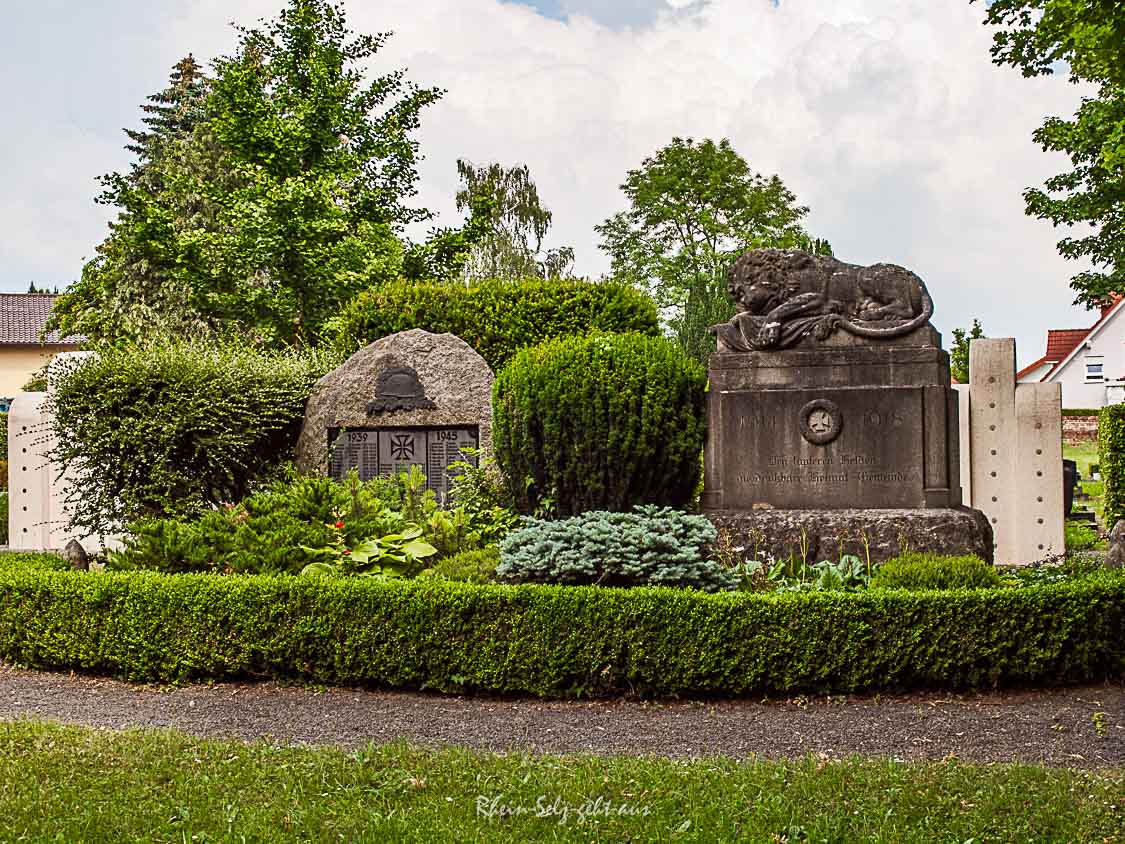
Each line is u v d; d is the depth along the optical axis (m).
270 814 5.28
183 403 13.40
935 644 8.01
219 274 26.55
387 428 14.03
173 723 7.52
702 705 7.96
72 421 13.60
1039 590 8.15
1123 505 19.09
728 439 11.72
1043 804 5.36
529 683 8.20
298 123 27.53
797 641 8.04
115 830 5.07
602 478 11.44
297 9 28.77
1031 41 11.27
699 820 5.19
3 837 4.98
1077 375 55.25
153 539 10.20
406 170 30.17
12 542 17.42
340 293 26.41
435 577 9.74
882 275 11.63
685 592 8.23
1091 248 26.44
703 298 33.91
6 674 9.17
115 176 26.69
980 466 15.11
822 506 11.45
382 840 4.93
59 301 38.94
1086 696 7.86
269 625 8.68
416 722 7.55
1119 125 15.50
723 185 44.47
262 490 14.03
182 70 43.41
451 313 16.88
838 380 11.48
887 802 5.42
